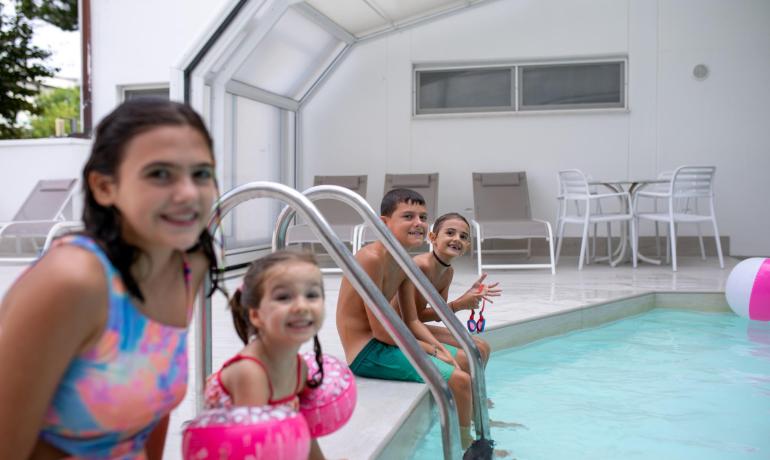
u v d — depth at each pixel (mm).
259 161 7730
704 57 8227
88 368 973
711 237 8258
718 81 8219
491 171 8625
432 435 2537
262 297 1327
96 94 8984
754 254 8227
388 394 2432
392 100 8773
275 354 1399
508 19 8531
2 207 9312
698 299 5254
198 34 5883
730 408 2742
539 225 6684
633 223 7035
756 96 8156
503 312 4367
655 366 3500
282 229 2256
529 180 8562
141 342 1009
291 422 1189
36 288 905
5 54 16453
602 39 8391
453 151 8688
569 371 3422
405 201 2617
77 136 9461
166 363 1059
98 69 8953
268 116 7973
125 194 943
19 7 16578
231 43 6059
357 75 8828
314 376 1515
